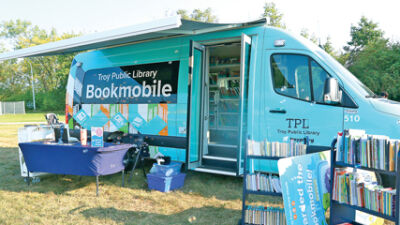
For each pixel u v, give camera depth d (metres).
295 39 4.70
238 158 4.66
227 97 6.36
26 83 49.66
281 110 4.64
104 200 4.29
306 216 3.00
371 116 4.10
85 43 5.12
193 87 5.32
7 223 3.47
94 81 6.79
